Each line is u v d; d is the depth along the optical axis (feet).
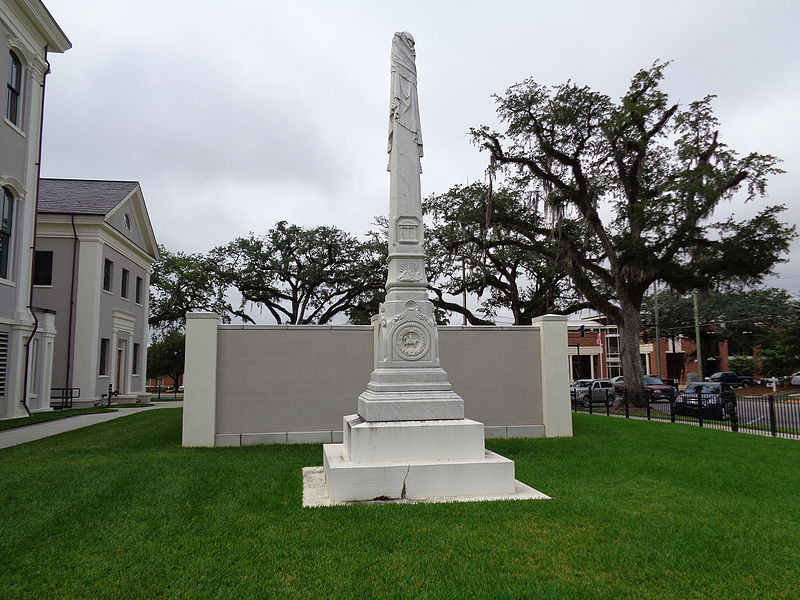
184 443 36.52
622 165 82.38
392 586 12.62
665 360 182.70
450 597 11.99
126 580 13.00
